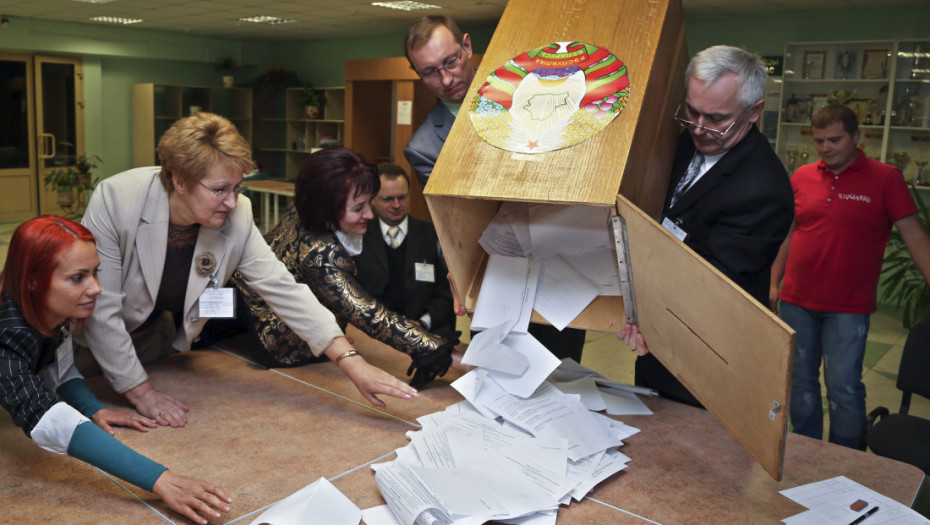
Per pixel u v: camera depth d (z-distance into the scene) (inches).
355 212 68.7
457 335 86.7
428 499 46.5
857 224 110.5
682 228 65.4
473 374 64.9
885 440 88.7
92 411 60.2
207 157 56.0
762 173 62.0
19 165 423.5
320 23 406.6
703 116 59.9
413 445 56.9
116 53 449.4
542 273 64.8
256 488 50.7
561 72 60.2
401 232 100.9
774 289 122.6
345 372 65.1
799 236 117.2
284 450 56.8
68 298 51.1
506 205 65.5
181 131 56.6
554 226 62.0
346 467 54.2
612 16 63.0
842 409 112.6
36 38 414.6
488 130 58.4
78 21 427.8
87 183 437.7
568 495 50.6
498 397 62.7
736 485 53.2
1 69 410.9
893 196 109.7
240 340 86.4
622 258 54.2
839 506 50.3
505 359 61.1
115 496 49.5
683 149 68.4
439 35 82.0
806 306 116.0
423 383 71.0
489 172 55.2
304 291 67.6
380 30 426.9
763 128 295.0
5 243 341.7
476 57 361.1
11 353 51.6
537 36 64.6
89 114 453.7
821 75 281.0
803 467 56.6
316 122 482.6
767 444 46.3
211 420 62.1
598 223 60.6
